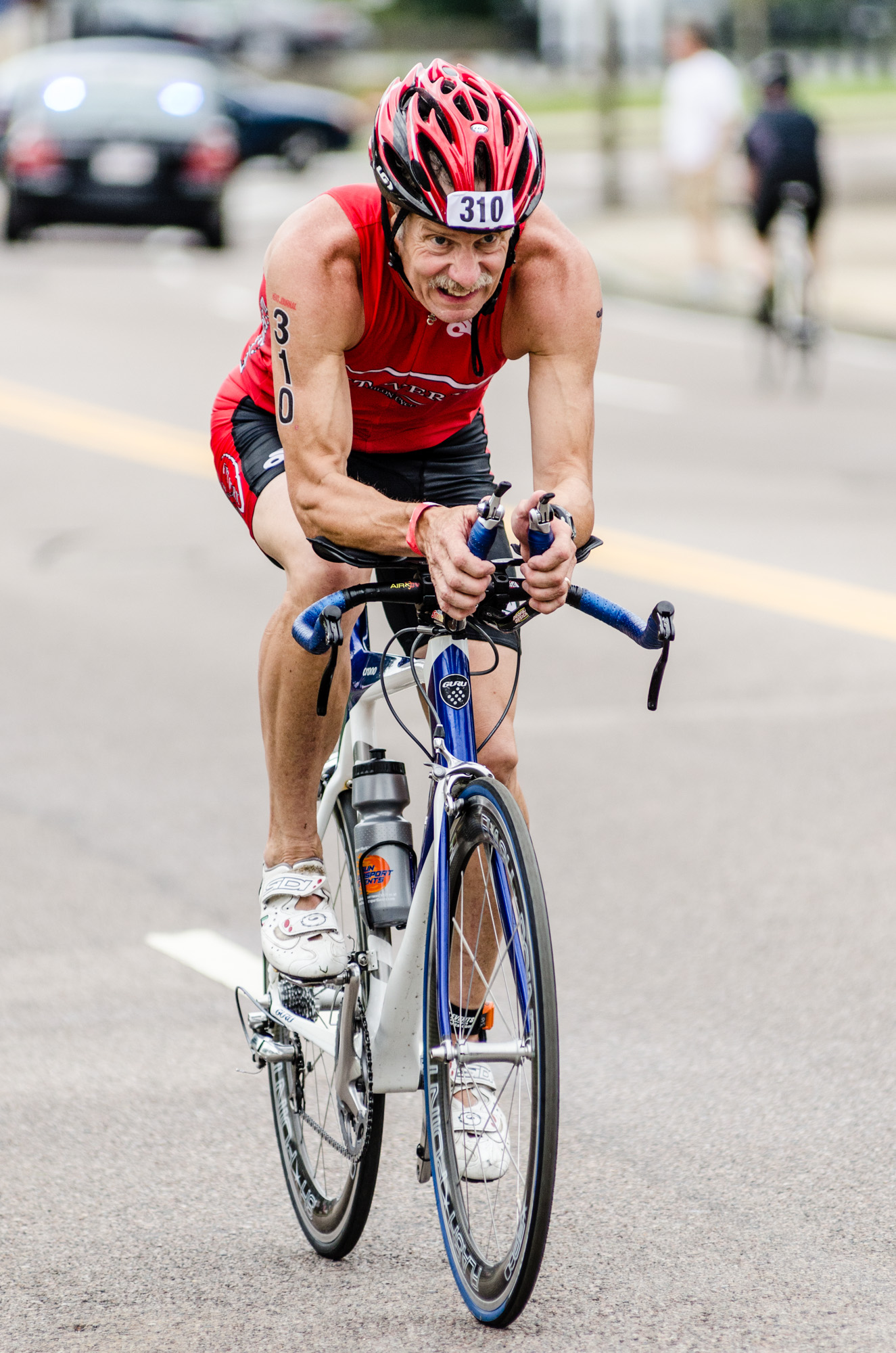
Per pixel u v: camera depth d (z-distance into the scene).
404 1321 9.48
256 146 90.94
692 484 32.41
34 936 14.88
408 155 8.75
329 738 10.38
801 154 41.44
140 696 21.45
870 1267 9.88
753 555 27.52
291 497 9.64
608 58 70.75
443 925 9.23
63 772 18.88
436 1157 9.67
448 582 8.69
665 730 20.00
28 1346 9.30
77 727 20.34
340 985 10.33
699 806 17.67
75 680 22.06
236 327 48.69
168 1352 9.22
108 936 14.91
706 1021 13.17
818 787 18.14
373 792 10.04
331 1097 10.24
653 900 15.43
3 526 30.03
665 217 70.38
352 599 8.97
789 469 33.59
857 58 139.25
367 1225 10.61
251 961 14.38
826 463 34.03
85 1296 9.80
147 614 25.03
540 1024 8.69
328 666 9.28
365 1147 9.77
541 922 8.69
